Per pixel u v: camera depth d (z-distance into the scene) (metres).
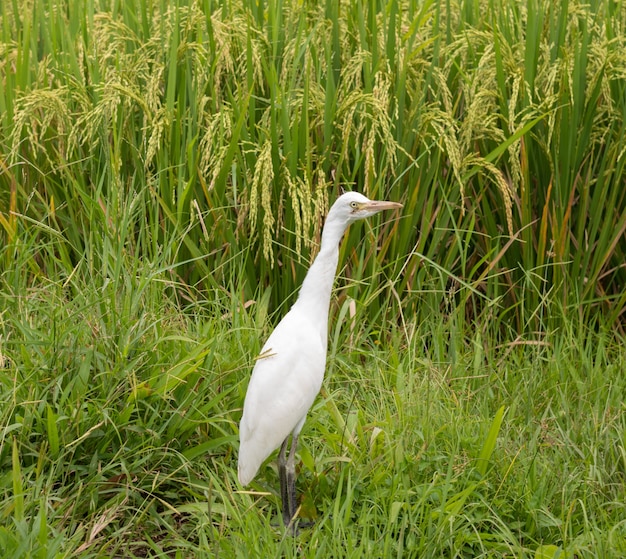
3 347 8.52
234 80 11.14
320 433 9.06
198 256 10.25
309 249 10.45
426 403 9.07
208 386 8.43
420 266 10.89
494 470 8.29
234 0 12.21
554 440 8.89
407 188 10.83
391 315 10.78
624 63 11.27
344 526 7.39
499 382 9.86
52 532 7.07
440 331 10.28
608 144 10.99
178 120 10.59
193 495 8.10
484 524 7.83
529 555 7.57
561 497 8.02
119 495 7.69
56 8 13.01
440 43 11.55
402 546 7.16
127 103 10.84
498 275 11.12
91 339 8.32
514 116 10.36
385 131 9.71
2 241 10.73
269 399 7.97
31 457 7.87
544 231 10.73
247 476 7.81
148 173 10.51
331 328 10.40
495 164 10.97
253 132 10.71
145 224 10.22
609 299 11.57
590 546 7.42
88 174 11.09
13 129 10.61
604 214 11.42
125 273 8.74
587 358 10.26
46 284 9.66
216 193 10.43
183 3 11.84
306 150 10.27
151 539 7.67
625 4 12.40
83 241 10.84
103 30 11.45
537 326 10.98
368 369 9.77
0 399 7.79
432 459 8.30
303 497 8.21
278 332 8.36
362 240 10.92
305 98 10.30
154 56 11.62
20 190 10.80
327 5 11.58
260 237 10.55
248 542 7.18
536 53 11.02
